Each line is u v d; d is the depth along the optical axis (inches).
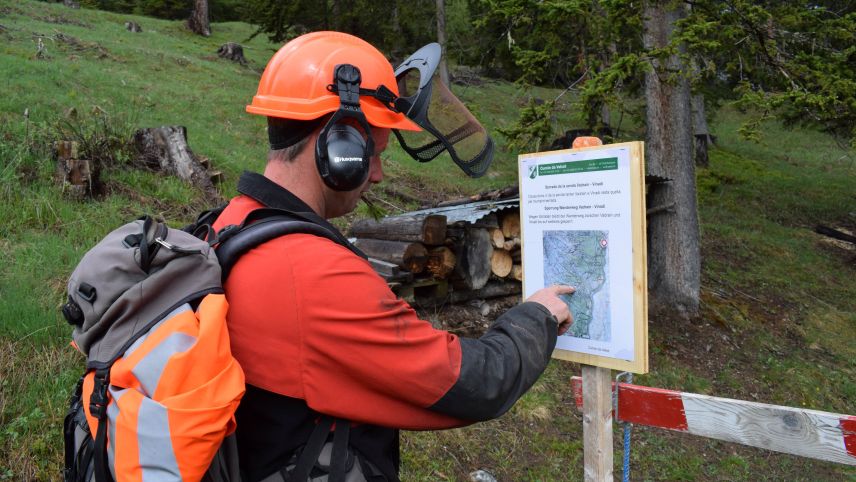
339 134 45.1
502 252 223.3
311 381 39.8
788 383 252.2
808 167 810.8
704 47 225.5
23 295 147.4
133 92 414.9
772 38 251.1
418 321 42.6
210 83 533.0
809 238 503.2
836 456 68.2
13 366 127.3
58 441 115.9
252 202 47.2
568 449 163.0
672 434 191.9
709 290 329.1
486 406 42.9
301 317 39.5
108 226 197.2
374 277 42.1
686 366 245.0
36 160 219.9
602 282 71.6
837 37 250.8
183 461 34.1
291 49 48.8
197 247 40.9
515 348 46.5
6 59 389.1
